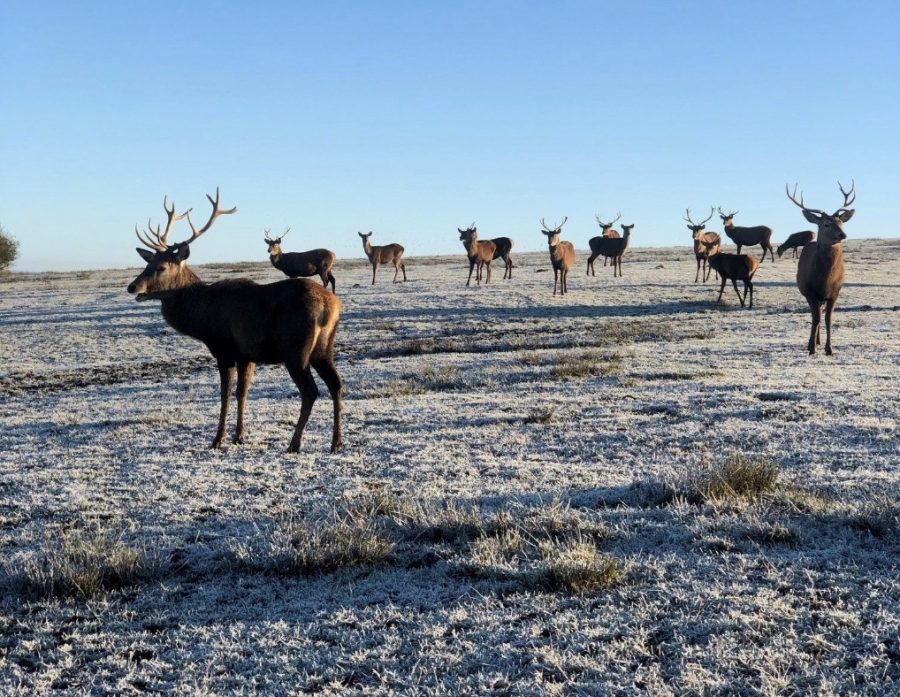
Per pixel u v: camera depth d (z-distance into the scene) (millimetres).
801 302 33781
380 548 6102
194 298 10641
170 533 7121
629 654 4371
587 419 11992
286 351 10336
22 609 5562
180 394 17297
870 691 3867
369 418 12867
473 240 40938
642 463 9133
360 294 38875
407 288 40906
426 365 19609
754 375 15922
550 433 11133
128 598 5707
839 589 4977
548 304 34625
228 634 5000
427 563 6008
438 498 7711
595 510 7055
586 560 5441
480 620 4891
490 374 17562
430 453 10102
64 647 4902
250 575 5969
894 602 4766
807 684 3971
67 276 67562
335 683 4266
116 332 30422
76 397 18281
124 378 22094
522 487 8094
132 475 9461
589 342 24531
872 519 6020
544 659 4367
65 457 10812
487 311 33156
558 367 17578
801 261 19469
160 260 10688
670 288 39062
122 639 5016
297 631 4938
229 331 10578
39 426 13719
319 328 10359
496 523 6535
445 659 4445
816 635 4418
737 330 25859
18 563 6316
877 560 5438
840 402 12258
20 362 25188
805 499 6746
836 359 18188
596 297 36438
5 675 4633
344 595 5492
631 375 16688
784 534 5918
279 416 13344
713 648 4355
